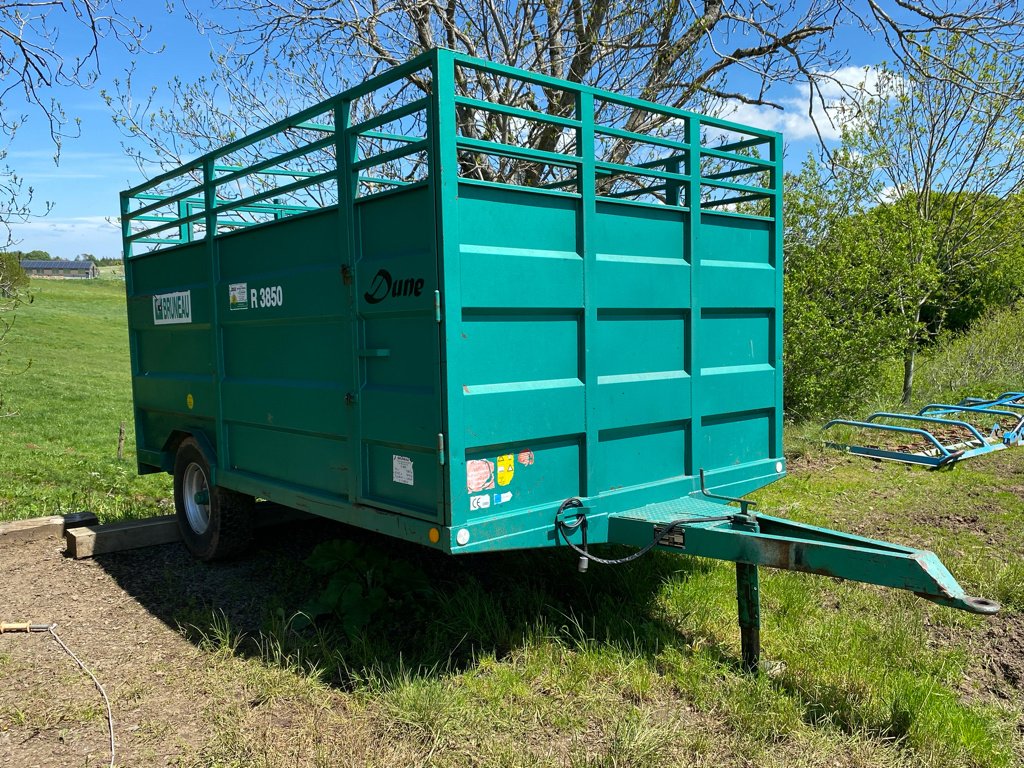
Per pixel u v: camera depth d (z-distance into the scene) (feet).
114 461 37.76
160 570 18.04
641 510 13.28
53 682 12.59
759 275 15.71
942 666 12.39
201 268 17.19
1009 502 21.52
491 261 11.12
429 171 10.78
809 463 27.40
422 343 11.19
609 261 12.75
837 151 35.04
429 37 25.63
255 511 18.30
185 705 11.82
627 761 9.96
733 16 22.84
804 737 10.52
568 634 13.44
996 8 20.80
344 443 13.12
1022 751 10.41
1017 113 36.17
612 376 13.00
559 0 25.55
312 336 13.71
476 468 11.21
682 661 12.48
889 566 10.09
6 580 17.42
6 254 24.23
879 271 36.47
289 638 13.83
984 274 56.34
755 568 12.07
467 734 10.71
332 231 12.96
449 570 16.79
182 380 18.52
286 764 10.16
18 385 74.74
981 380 45.50
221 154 16.26
